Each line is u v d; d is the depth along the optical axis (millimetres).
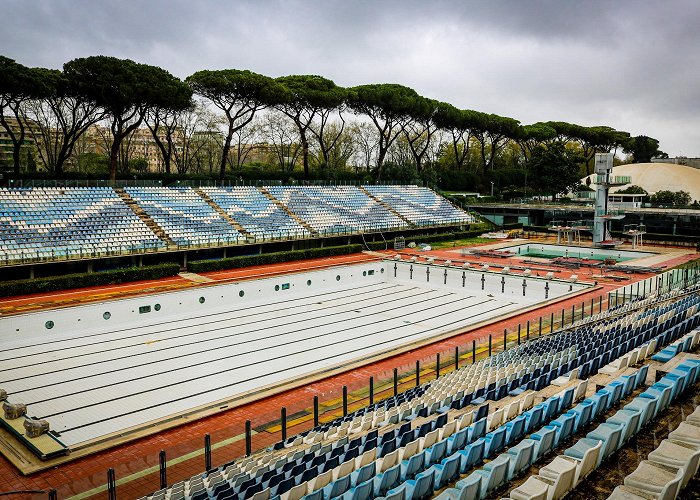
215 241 46688
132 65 49875
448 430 14039
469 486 9852
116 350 28766
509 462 10961
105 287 37875
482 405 15672
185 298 36625
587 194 81875
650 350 19438
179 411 21250
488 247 60406
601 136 99750
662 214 64938
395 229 61938
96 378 24750
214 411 20281
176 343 30078
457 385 19125
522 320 32875
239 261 46500
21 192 42406
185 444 17766
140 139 126938
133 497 14336
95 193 46344
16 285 34844
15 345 29297
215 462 16406
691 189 86562
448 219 69625
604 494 10148
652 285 40125
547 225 74750
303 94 66688
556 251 59281
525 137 93812
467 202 78688
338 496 10586
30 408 21500
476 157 114438
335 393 22391
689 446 10719
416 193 74312
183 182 55062
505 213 76688
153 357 27688
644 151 121062
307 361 27219
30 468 15820
